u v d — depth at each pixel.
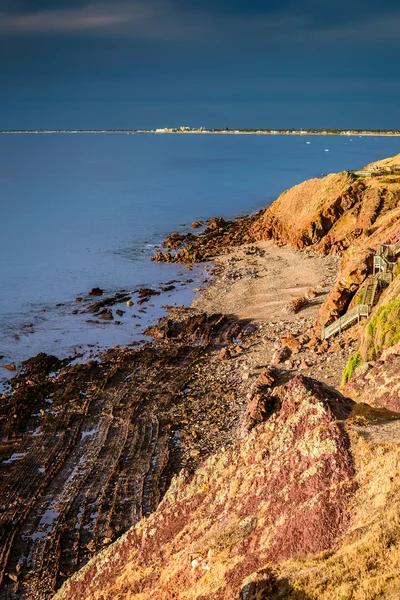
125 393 51.12
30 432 45.25
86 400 49.91
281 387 44.41
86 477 39.47
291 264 89.31
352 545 16.62
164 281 86.06
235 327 64.62
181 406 48.59
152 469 40.22
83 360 58.59
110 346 62.28
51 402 49.81
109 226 129.50
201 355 58.72
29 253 104.50
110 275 90.00
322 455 20.42
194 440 43.47
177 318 69.44
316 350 53.94
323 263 87.94
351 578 15.23
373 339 43.12
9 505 36.81
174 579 20.81
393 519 16.59
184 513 24.67
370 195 96.38
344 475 19.50
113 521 35.09
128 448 42.81
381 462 19.16
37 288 83.44
